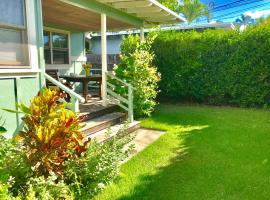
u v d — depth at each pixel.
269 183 3.50
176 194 3.27
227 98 9.35
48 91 3.10
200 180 3.62
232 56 8.79
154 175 3.79
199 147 4.95
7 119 4.04
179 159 4.39
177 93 9.96
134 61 7.14
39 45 4.52
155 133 6.07
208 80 9.32
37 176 2.80
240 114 7.82
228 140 5.30
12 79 4.08
